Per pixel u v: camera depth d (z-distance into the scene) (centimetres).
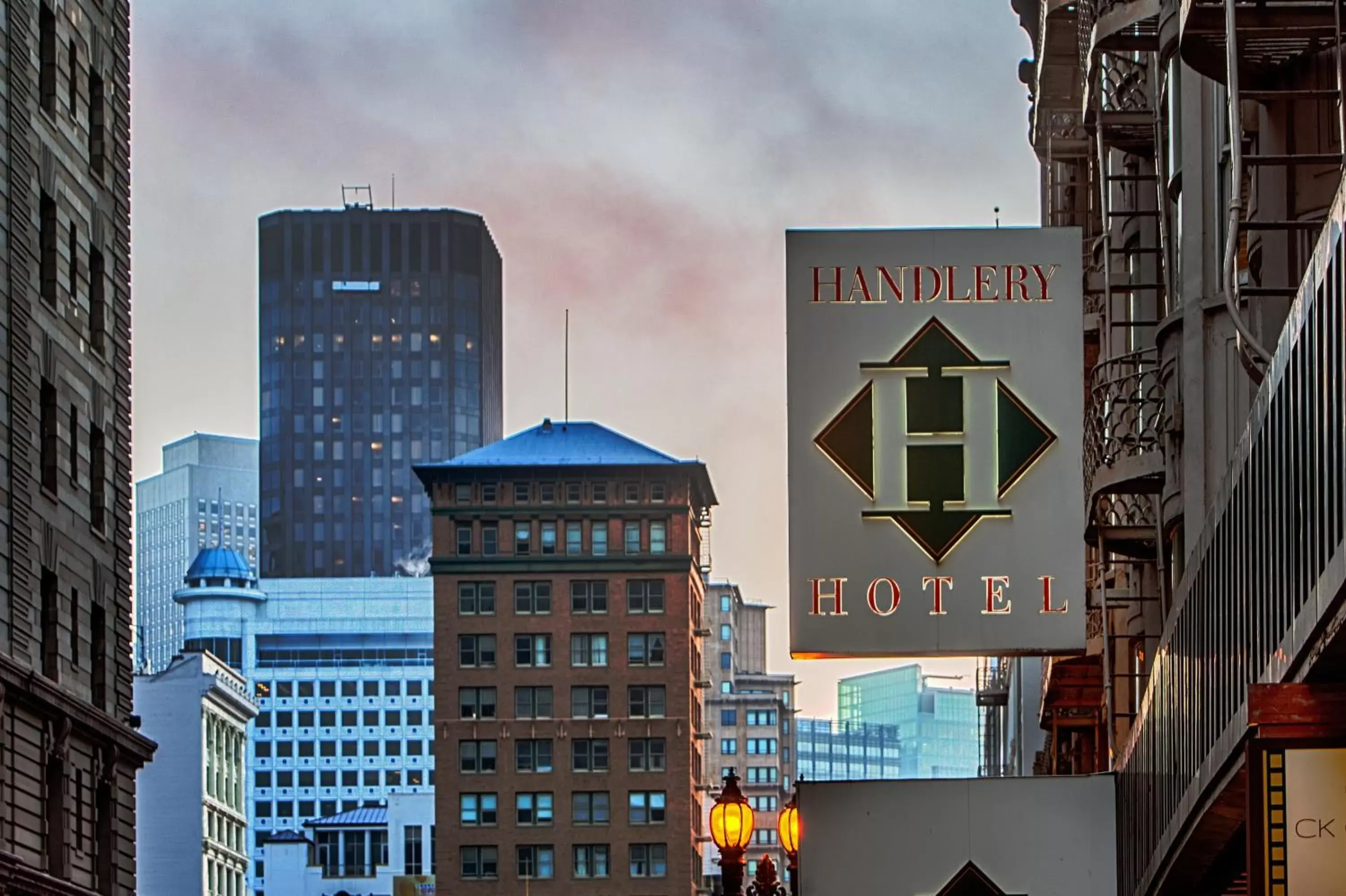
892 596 4309
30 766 8769
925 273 4381
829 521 4334
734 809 5156
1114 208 6172
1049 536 4309
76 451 9688
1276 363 2927
